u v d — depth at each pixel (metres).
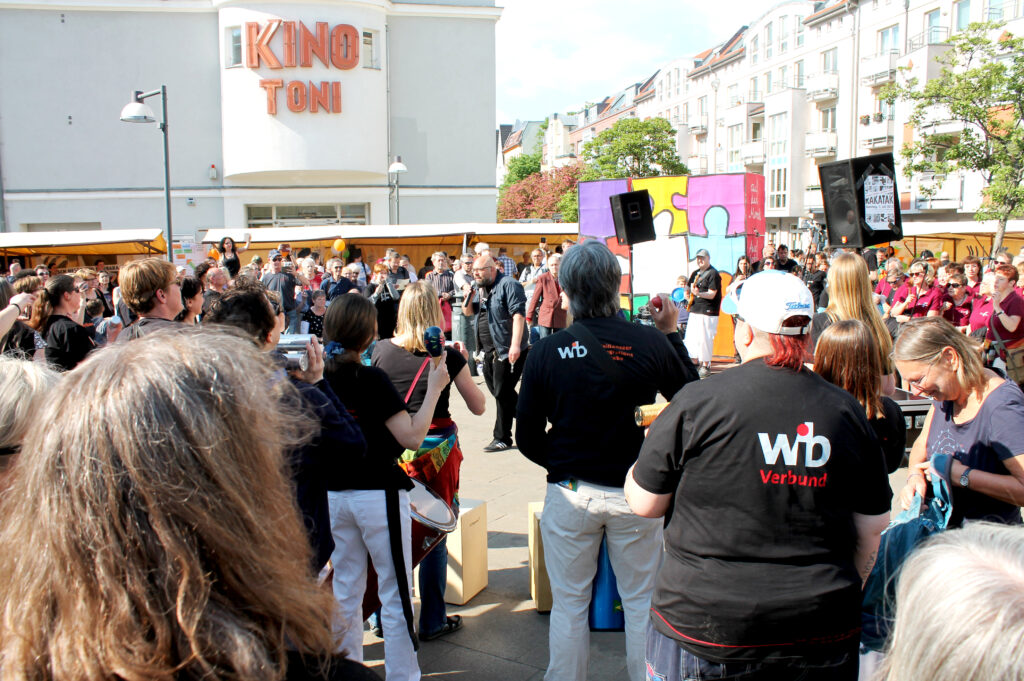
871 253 14.83
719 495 1.93
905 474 5.62
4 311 3.69
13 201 22.86
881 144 34.00
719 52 54.62
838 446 1.90
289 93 22.33
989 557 1.00
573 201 57.16
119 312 10.12
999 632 0.90
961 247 22.00
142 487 0.87
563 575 2.85
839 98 36.97
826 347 2.74
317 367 2.51
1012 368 6.63
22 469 0.93
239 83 22.36
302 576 1.01
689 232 11.88
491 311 6.97
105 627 0.85
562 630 2.84
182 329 1.07
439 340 2.93
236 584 0.91
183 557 0.87
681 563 1.99
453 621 3.67
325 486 2.50
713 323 10.52
